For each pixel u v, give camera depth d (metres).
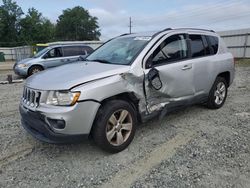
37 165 3.26
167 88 4.02
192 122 4.71
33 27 69.56
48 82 3.31
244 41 21.12
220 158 3.32
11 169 3.17
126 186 2.79
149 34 4.31
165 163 3.24
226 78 5.69
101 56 4.38
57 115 3.04
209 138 3.97
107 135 3.38
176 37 4.40
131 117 3.63
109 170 3.12
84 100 3.11
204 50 4.96
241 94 7.15
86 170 3.13
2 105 6.36
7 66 24.66
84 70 3.60
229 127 4.44
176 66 4.15
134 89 3.60
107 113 3.32
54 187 2.80
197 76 4.61
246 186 2.72
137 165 3.22
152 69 3.77
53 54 11.88
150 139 3.98
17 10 68.94
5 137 4.14
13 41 69.06
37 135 3.34
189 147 3.67
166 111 4.15
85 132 3.20
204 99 5.07
